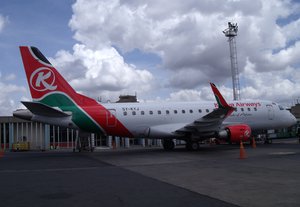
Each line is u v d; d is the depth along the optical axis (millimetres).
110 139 47656
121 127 25219
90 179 12289
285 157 18516
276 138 50219
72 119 23844
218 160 18172
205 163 16812
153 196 8969
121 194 9328
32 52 23547
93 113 24391
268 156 19344
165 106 27000
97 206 7984
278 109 30562
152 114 26219
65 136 46906
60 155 25781
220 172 13312
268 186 9977
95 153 27531
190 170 14234
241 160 17781
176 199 8531
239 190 9492
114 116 24953
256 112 29453
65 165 17578
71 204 8250
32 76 23422
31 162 19688
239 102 29344
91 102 24844
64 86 24047
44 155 26172
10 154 28750
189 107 27641
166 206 7816
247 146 29750
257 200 8195
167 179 11906
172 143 28859
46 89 23594
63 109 23672
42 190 10211
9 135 46062
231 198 8492
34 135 46406
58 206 8078
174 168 15102
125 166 16531
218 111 22984
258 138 38406
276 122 30328
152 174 13328
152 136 26234
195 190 9688
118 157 22203
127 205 8000
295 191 9180
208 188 9945
